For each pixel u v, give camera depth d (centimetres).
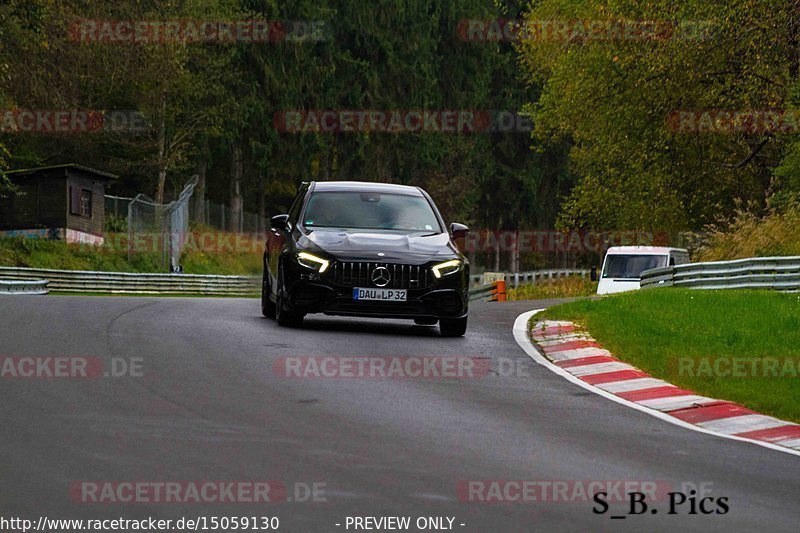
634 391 3575
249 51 17638
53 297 6238
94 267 14912
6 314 4831
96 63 15562
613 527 1959
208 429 2616
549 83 13712
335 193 4975
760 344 4341
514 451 2545
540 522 1959
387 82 19075
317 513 1947
